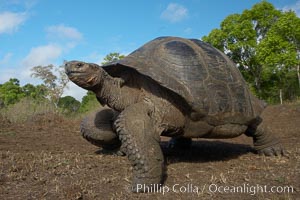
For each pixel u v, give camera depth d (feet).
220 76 4.84
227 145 7.03
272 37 24.49
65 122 11.71
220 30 28.40
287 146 6.49
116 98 4.58
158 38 5.16
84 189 3.86
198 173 4.53
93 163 5.06
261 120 5.68
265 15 28.19
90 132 5.39
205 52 5.02
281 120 11.72
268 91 29.58
